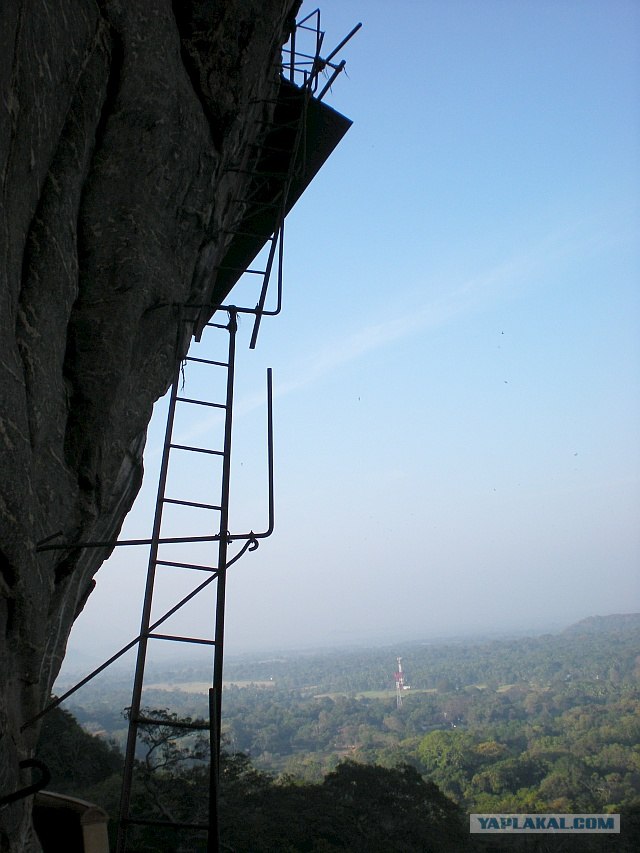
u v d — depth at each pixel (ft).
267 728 514.27
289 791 137.80
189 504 14.07
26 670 11.00
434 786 146.51
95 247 14.08
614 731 355.77
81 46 12.86
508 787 268.62
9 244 10.36
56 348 12.14
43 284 11.66
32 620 10.59
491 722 514.27
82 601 17.21
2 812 9.08
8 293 10.23
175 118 15.84
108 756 153.58
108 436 13.84
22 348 10.96
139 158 14.92
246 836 117.29
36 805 18.03
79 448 13.21
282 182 24.53
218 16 17.20
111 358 13.71
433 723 539.29
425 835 129.59
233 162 20.22
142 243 14.87
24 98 10.42
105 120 14.48
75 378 13.37
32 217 11.74
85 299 13.87
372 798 134.82
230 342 16.89
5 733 9.28
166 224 16.33
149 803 108.17
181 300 17.70
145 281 14.85
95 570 17.28
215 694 11.32
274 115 23.26
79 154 13.19
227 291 30.32
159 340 16.96
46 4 11.05
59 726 150.61
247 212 25.50
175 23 16.61
